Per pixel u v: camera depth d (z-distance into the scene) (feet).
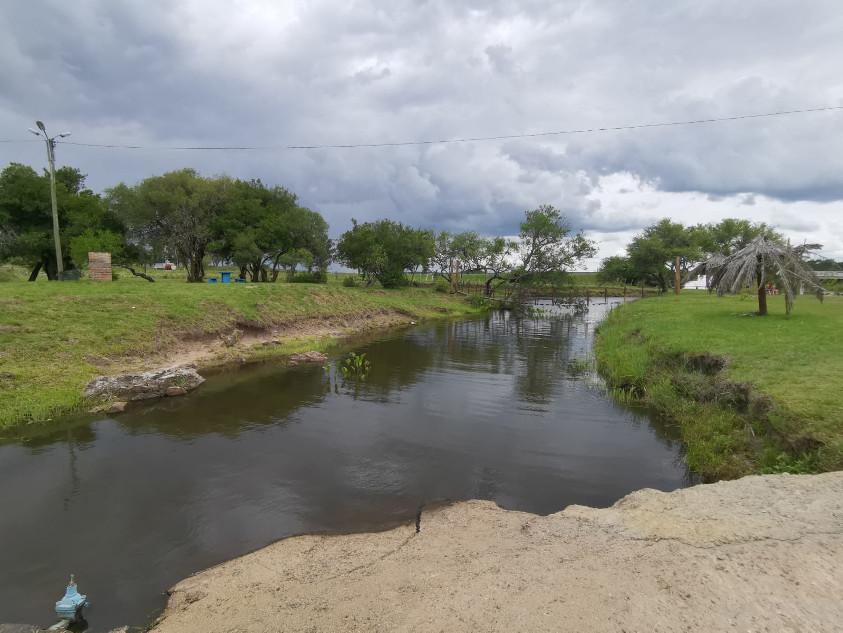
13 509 23.12
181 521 22.15
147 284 80.79
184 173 129.59
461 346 75.51
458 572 16.03
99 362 45.93
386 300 118.32
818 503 17.87
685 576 13.97
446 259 178.19
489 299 159.84
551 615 12.66
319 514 22.79
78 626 15.56
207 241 130.31
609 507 22.17
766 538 15.71
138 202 116.57
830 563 14.01
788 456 24.02
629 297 209.87
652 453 30.63
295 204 159.63
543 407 41.09
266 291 84.33
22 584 17.70
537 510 23.26
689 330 52.65
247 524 21.90
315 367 55.93
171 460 29.07
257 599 15.80
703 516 17.93
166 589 17.37
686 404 36.47
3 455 29.53
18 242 93.09
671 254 161.07
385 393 45.60
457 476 27.14
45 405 36.14
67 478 26.50
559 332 94.58
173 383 43.93
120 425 35.12
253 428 35.09
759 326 51.72
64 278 79.77
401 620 13.33
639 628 11.83
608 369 53.11
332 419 37.40
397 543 19.52
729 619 11.93
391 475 27.22
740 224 189.37
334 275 203.92
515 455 30.30
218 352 57.98
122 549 19.93
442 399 43.70
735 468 25.77
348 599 15.05
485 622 12.66
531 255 155.33
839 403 26.09
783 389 29.25
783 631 11.39
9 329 45.39
